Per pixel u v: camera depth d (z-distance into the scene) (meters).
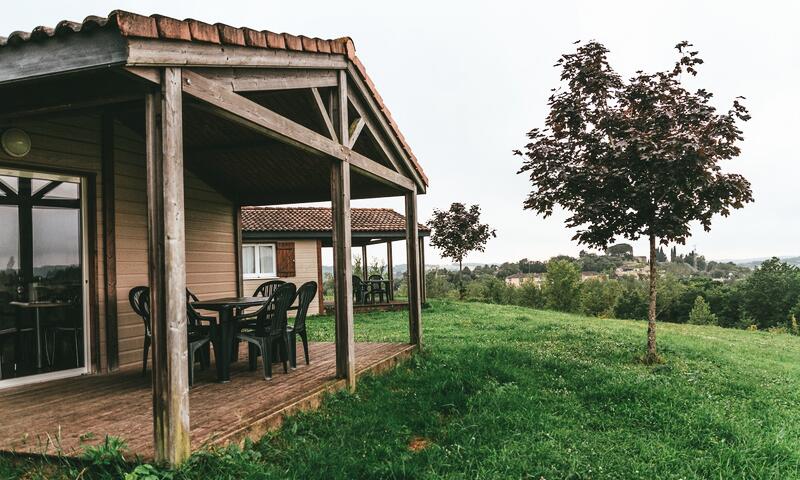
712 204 7.31
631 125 7.57
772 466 3.59
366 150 7.55
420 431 4.23
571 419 4.64
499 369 6.25
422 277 18.77
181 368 2.94
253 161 7.98
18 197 5.45
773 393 6.03
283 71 4.48
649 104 7.69
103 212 6.23
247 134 6.85
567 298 35.16
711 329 15.72
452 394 5.06
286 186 9.05
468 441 3.88
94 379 5.59
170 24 2.90
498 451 3.72
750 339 12.81
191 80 3.14
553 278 35.75
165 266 2.89
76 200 6.02
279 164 8.09
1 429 3.65
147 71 2.84
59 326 5.72
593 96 8.12
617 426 4.57
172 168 2.94
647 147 7.03
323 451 3.50
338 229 5.41
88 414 4.03
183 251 3.00
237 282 9.27
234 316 5.91
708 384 6.27
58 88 3.21
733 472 3.51
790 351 10.55
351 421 4.29
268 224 16.89
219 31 3.38
